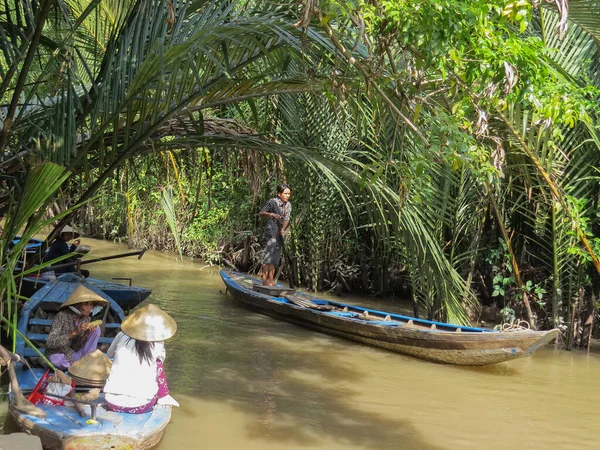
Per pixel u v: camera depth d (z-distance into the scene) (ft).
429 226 26.81
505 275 33.76
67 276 24.68
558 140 27.09
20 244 12.48
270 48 17.42
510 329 25.85
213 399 19.90
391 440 17.44
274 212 36.37
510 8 11.80
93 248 57.98
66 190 21.26
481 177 14.24
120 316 22.84
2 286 12.80
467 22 11.93
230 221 50.39
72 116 16.22
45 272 27.07
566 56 26.63
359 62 13.80
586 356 28.32
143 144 21.31
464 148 13.17
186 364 23.58
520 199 32.30
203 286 41.81
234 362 24.29
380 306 38.29
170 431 17.19
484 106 14.47
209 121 23.17
